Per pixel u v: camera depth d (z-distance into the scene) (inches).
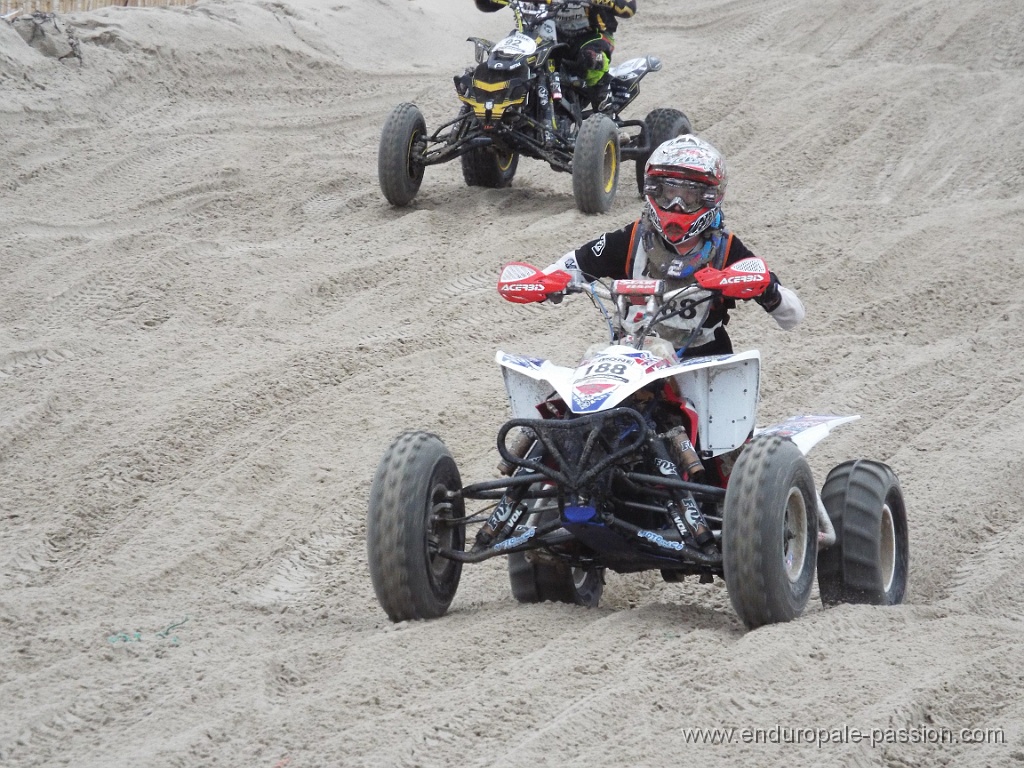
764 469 745.6
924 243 1781.5
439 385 1358.3
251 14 2938.0
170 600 935.7
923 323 1544.0
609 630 808.9
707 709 681.6
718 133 2373.3
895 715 672.4
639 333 825.5
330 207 1995.6
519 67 1886.1
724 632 799.7
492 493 840.3
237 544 1039.6
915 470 1160.8
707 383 805.2
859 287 1646.2
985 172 2161.7
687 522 783.7
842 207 1967.3
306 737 669.3
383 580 804.6
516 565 900.0
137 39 2632.9
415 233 1854.1
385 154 1916.8
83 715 708.0
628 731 662.5
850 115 2442.2
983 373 1390.3
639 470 808.3
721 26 3358.8
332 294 1640.0
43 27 2534.5
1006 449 1192.8
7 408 1283.2
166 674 761.6
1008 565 977.5
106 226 1887.3
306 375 1370.6
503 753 644.1
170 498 1111.0
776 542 737.6
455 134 1971.0
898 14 3179.1
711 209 841.5
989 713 697.0
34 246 1764.3
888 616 808.9
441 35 3302.2
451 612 860.6
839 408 1305.4
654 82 2711.6
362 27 3134.8
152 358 1418.6
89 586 944.3
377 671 746.8
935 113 2454.5
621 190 2132.1
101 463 1165.1
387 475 804.6
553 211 1973.4
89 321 1528.1
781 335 1510.8
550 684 722.2
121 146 2252.7
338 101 2669.8
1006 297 1605.6
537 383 818.8
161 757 644.1
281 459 1187.3
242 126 2421.3
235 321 1539.1
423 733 660.7
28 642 824.9
